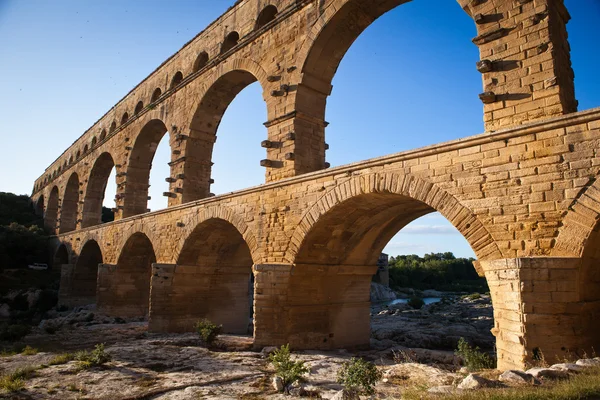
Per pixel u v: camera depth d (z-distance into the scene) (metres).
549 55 13.89
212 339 23.77
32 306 53.25
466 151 14.70
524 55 14.46
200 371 17.06
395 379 14.13
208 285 31.55
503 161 13.76
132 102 46.72
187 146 33.75
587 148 12.10
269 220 22.33
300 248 20.41
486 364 15.14
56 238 63.56
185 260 30.23
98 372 16.84
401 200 18.98
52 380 15.55
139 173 44.22
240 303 33.19
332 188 19.06
